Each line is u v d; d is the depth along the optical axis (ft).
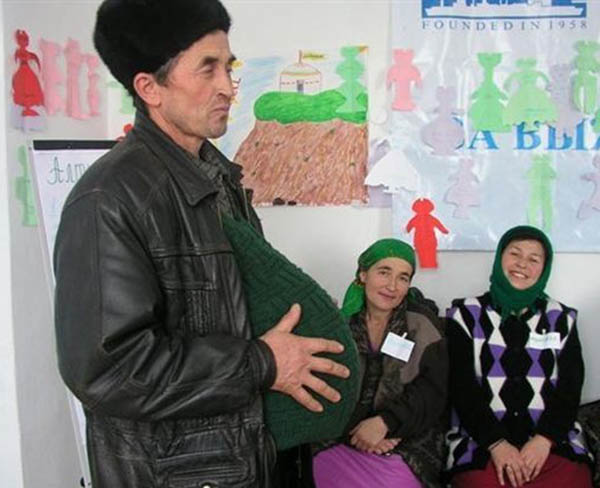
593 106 7.94
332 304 3.86
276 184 8.46
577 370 7.27
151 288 3.39
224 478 3.54
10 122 6.19
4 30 6.11
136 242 3.41
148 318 3.35
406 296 7.45
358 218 8.42
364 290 7.31
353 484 6.70
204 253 3.59
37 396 6.65
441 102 8.09
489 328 7.39
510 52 8.00
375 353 7.11
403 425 6.74
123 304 3.28
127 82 3.69
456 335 7.39
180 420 3.53
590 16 7.86
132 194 3.44
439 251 8.33
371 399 6.95
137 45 3.54
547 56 7.95
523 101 8.02
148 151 3.64
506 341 7.34
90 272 3.33
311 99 8.32
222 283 3.62
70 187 6.03
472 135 8.13
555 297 8.29
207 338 3.49
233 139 8.47
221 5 3.69
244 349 3.47
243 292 3.67
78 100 7.62
